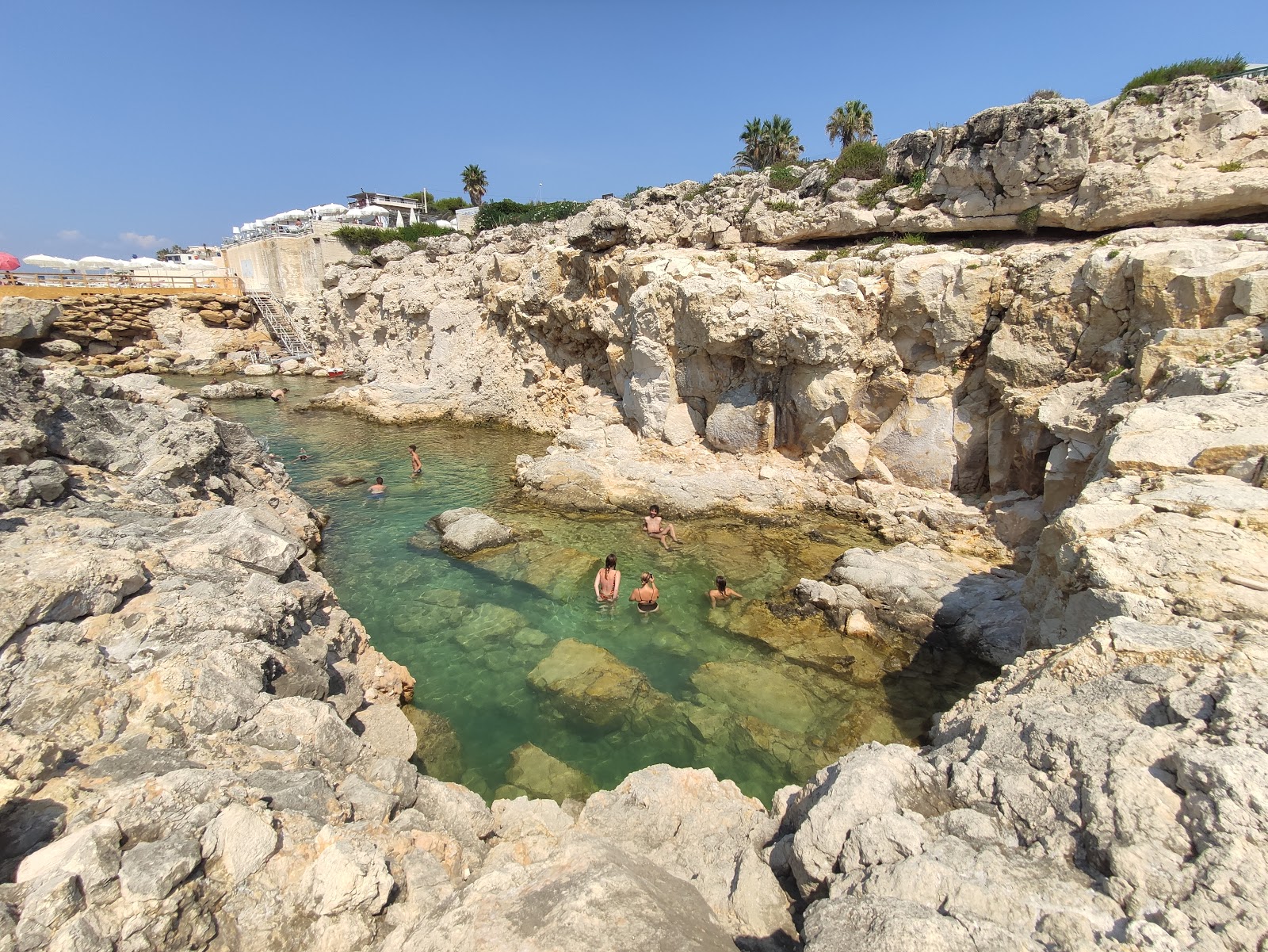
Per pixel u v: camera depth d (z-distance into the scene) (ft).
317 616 28.71
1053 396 41.27
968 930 10.90
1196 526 20.81
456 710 30.22
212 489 41.50
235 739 18.78
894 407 52.24
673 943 11.19
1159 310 37.52
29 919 11.35
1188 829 11.78
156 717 18.39
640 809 19.58
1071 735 14.49
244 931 13.38
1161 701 15.15
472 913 11.81
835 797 15.07
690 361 59.72
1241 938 10.02
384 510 56.39
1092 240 45.47
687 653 34.55
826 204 62.64
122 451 37.06
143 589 23.35
